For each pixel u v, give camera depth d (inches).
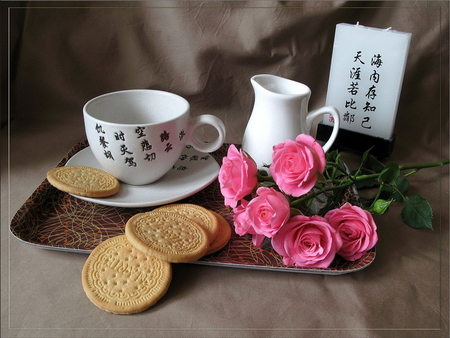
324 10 23.7
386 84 21.6
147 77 25.7
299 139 15.8
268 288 16.0
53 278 16.1
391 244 18.0
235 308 15.3
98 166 19.8
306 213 18.5
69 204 18.5
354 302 15.6
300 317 15.1
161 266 15.7
